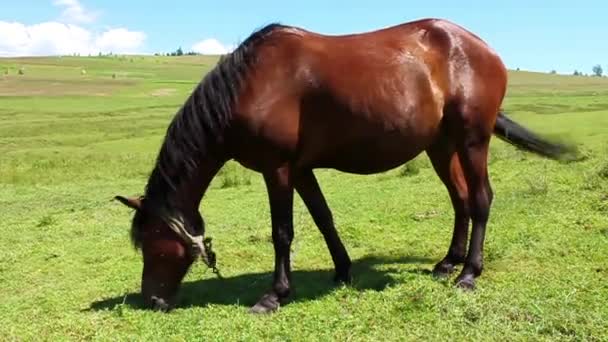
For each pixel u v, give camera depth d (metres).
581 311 5.06
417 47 5.96
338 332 4.95
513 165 12.85
